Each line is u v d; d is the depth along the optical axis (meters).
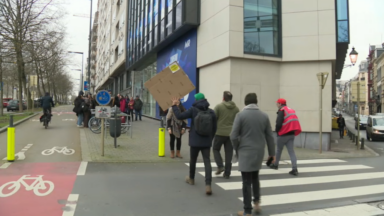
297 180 6.68
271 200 5.22
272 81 12.68
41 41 19.47
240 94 12.07
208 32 13.56
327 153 11.29
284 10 12.75
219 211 4.56
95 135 12.22
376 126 19.59
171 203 4.87
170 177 6.54
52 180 5.91
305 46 12.49
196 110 5.57
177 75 6.27
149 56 22.66
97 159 7.86
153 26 20.42
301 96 12.55
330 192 5.78
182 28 15.03
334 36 12.26
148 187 5.72
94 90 81.56
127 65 30.30
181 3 14.91
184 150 9.99
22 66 24.34
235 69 12.05
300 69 12.60
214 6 13.08
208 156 5.51
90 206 4.61
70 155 8.31
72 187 5.52
